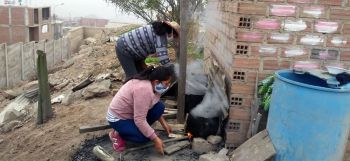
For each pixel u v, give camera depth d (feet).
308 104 9.07
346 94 8.98
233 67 11.62
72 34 71.00
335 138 9.29
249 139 11.20
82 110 19.16
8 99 34.76
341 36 11.43
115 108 11.61
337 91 8.85
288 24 11.30
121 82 23.62
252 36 11.38
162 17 32.48
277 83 9.95
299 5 11.16
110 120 11.75
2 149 18.17
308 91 9.02
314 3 11.14
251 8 11.16
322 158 9.42
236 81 11.71
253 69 11.62
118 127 11.68
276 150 9.89
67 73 34.22
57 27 105.09
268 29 11.34
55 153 14.44
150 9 32.04
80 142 13.98
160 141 11.62
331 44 11.50
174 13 30.68
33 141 17.25
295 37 11.43
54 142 15.75
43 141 16.56
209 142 12.17
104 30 55.47
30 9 90.68
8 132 20.68
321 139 9.23
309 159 9.45
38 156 15.20
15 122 21.68
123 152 12.04
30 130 18.90
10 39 91.50
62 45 65.77
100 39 51.24
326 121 9.07
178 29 13.23
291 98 9.34
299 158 9.52
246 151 10.73
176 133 13.17
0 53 45.96
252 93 11.75
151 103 11.34
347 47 11.53
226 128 12.16
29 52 53.98
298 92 9.17
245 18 11.23
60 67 46.65
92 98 21.11
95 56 37.65
